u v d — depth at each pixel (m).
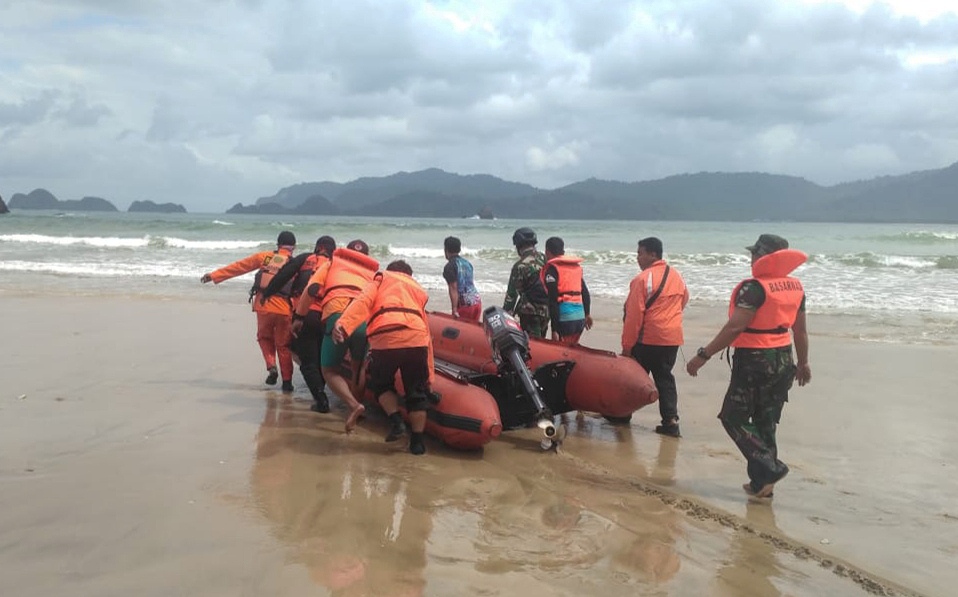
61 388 6.63
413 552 3.61
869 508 4.55
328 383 5.58
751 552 3.83
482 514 4.16
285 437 5.46
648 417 6.67
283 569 3.36
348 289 5.67
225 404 6.34
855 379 8.18
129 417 5.80
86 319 10.61
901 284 17.11
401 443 5.50
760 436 4.74
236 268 7.06
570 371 6.12
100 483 4.35
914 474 5.21
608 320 11.89
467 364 6.55
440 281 16.61
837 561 3.76
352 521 3.96
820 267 21.03
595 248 31.16
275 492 4.33
